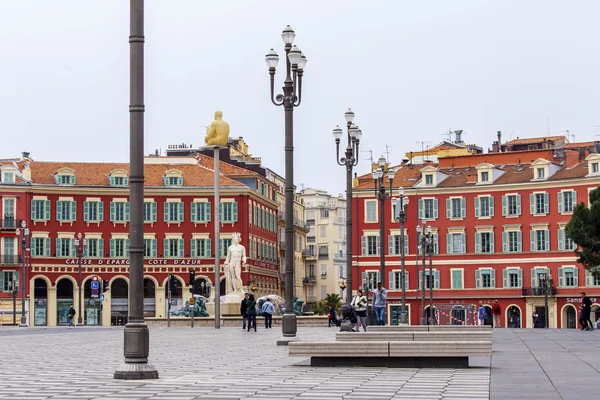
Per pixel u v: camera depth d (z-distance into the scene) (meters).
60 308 105.81
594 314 101.25
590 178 101.31
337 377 20.88
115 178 108.38
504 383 19.41
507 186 106.62
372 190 112.94
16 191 104.38
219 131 65.50
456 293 108.56
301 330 54.72
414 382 19.62
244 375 21.42
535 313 104.38
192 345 36.53
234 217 109.25
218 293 60.03
